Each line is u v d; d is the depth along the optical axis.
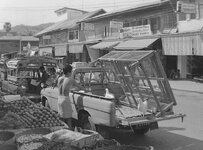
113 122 7.06
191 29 23.91
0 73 16.12
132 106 8.87
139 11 30.22
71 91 8.62
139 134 8.75
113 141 4.88
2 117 6.17
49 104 9.89
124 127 7.43
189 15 24.44
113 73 9.38
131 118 7.42
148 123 7.50
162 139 8.30
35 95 12.32
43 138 4.88
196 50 21.67
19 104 7.33
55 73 12.84
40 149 4.45
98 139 4.93
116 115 7.68
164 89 8.05
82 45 38.72
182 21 25.06
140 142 8.04
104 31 37.28
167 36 24.34
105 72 9.57
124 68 8.66
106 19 36.66
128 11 30.75
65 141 4.75
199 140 8.18
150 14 29.09
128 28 30.55
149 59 7.80
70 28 46.03
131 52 8.46
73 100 8.30
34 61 13.43
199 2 23.47
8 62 14.53
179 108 13.52
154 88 8.30
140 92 8.45
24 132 5.25
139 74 8.13
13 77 13.39
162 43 24.92
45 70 13.11
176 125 9.94
